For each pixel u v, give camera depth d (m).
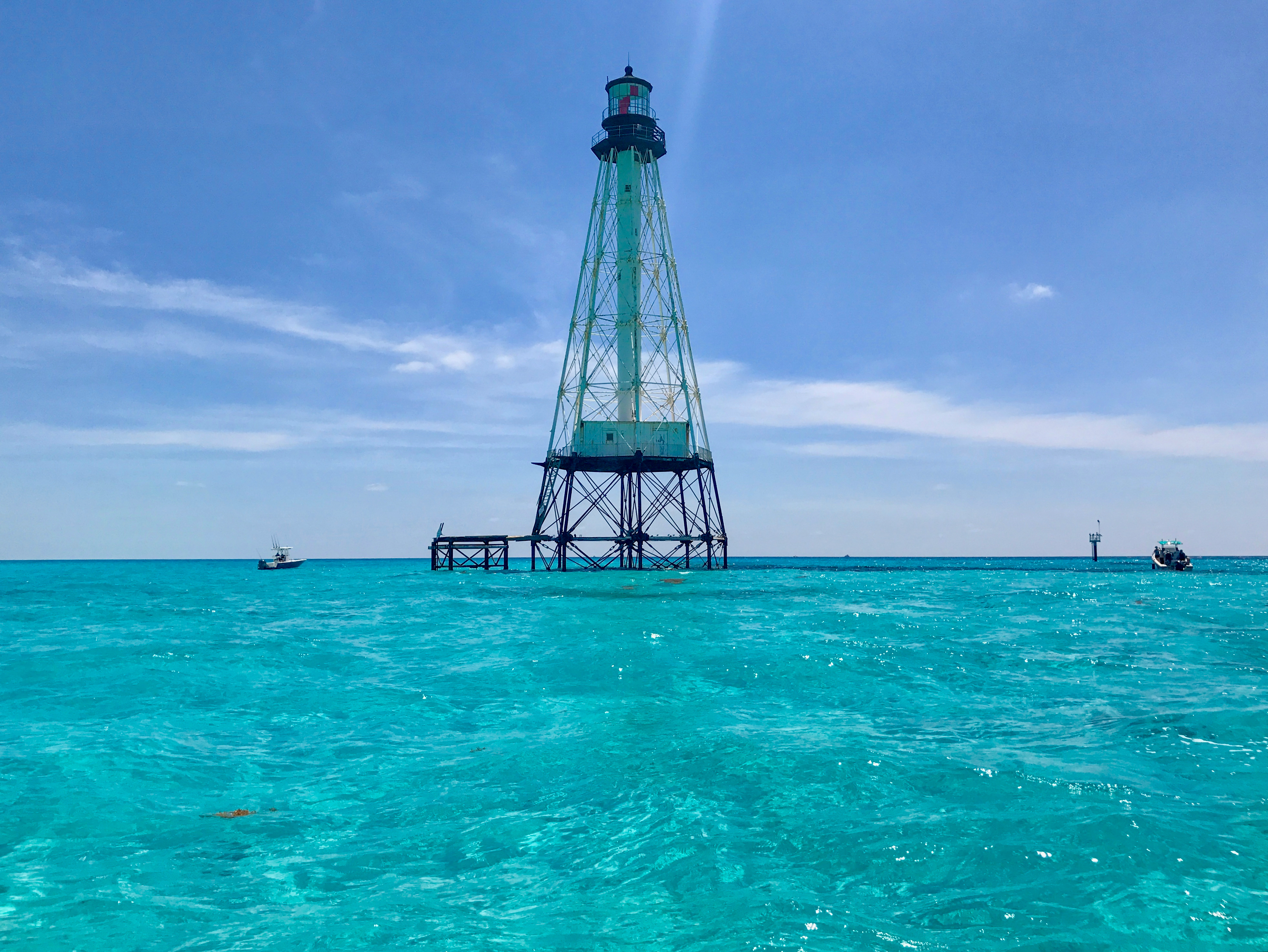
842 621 29.33
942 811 8.99
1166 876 7.22
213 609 39.84
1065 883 7.13
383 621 32.47
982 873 7.38
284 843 8.52
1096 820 8.59
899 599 43.28
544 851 8.20
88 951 6.11
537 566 119.19
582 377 65.44
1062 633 25.77
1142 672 18.27
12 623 32.47
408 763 11.53
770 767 10.74
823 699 15.44
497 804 9.66
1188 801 9.17
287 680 18.34
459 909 6.86
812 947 6.05
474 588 56.88
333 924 6.57
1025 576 86.50
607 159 66.38
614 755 11.53
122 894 7.22
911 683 17.08
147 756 11.93
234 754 12.11
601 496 71.25
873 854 7.85
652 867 7.71
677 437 63.53
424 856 8.14
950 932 6.28
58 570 152.12
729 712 14.37
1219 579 75.25
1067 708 14.48
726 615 32.28
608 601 41.47
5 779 10.80
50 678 18.53
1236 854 7.68
